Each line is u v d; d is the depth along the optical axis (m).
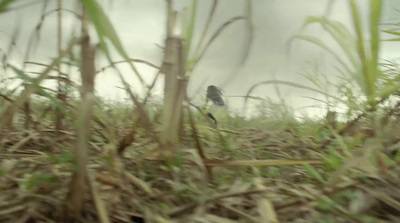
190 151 1.45
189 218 1.17
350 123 2.15
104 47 1.25
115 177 1.39
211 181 1.52
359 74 1.56
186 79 1.43
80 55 1.28
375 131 1.78
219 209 1.28
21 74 1.34
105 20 1.22
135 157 1.63
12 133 1.98
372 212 1.23
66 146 1.88
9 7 1.26
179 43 1.43
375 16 1.49
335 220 1.18
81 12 1.32
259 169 1.75
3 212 1.16
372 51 1.53
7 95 1.81
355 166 1.48
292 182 1.64
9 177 1.37
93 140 1.95
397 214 1.23
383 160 1.49
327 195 1.31
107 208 1.22
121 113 2.34
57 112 1.96
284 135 2.53
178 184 1.37
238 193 1.29
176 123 1.44
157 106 1.92
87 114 1.15
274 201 1.32
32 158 1.69
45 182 1.28
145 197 1.34
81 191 1.15
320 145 2.16
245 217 1.22
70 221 1.16
